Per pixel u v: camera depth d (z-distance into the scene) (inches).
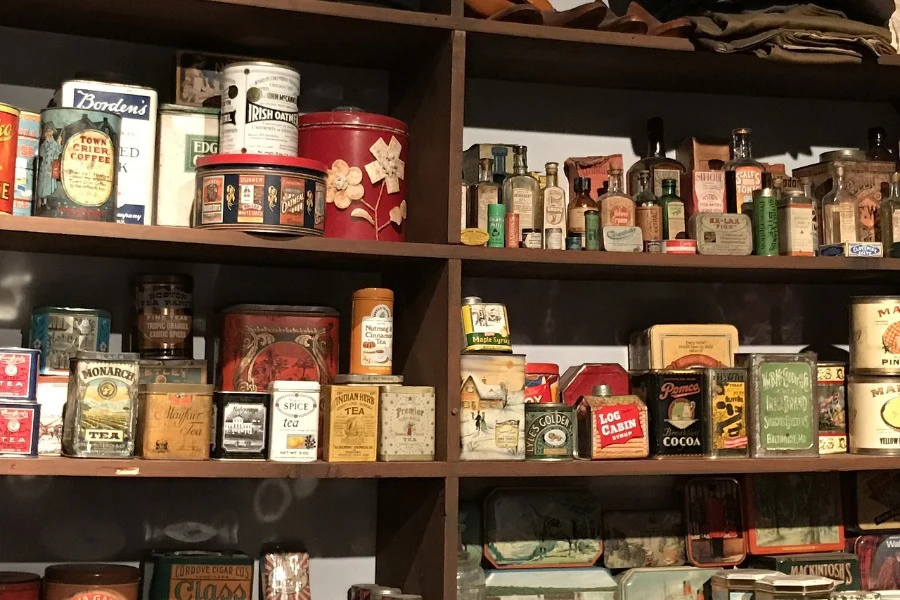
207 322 85.7
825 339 100.0
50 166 70.9
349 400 75.8
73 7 77.1
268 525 85.9
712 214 86.6
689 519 91.4
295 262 84.2
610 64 88.7
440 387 78.0
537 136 94.8
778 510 93.0
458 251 78.0
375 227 79.9
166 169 76.9
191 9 76.6
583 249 86.4
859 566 91.0
